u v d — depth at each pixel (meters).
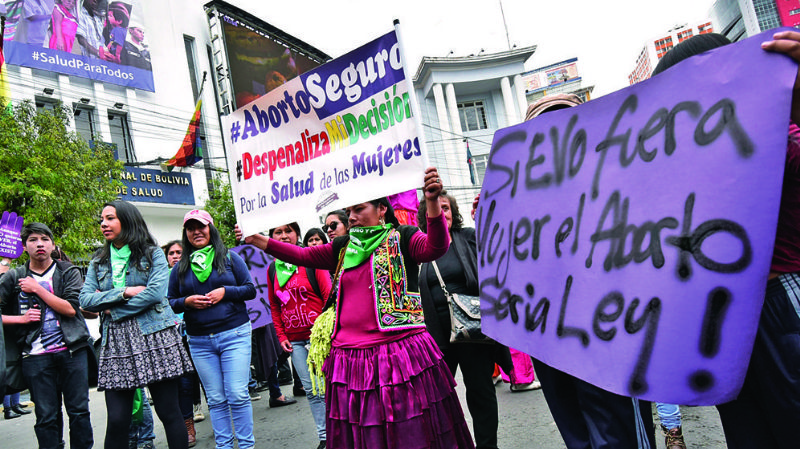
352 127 2.95
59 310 4.04
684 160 1.75
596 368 1.92
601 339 1.92
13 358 3.97
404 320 2.65
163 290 3.75
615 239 1.95
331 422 2.67
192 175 22.19
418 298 2.76
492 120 33.69
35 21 18.09
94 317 4.52
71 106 18.94
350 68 2.94
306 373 4.34
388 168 2.81
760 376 1.75
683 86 1.80
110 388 3.58
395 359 2.58
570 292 2.11
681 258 1.70
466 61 32.16
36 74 18.14
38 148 12.52
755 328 1.52
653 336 1.73
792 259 1.70
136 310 3.64
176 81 22.88
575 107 2.23
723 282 1.59
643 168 1.89
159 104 21.89
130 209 3.89
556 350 2.12
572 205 2.18
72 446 4.03
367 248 2.73
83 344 4.12
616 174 2.00
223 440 3.87
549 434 3.96
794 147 1.66
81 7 19.47
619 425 2.09
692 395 1.61
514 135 2.56
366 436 2.51
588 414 2.17
